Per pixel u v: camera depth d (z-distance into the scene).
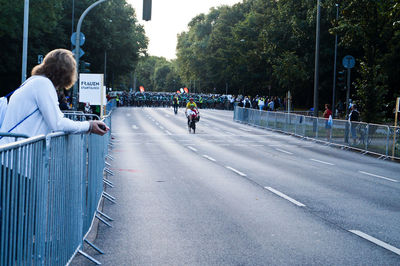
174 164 14.36
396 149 17.72
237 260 5.33
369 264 5.27
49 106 3.94
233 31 78.25
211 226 6.88
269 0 67.69
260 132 30.70
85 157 5.53
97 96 14.81
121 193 9.45
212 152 18.28
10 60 42.00
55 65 4.11
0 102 4.21
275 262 5.27
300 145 22.66
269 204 8.54
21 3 37.16
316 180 11.74
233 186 10.49
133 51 69.69
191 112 28.66
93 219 6.52
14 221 2.85
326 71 52.75
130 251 5.62
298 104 68.81
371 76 24.44
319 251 5.73
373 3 25.25
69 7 54.97
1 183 2.61
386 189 10.70
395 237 6.46
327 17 42.78
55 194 3.89
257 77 70.19
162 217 7.41
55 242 3.93
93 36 56.97
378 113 24.30
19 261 2.97
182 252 5.61
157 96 68.62
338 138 22.34
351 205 8.65
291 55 51.31
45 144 3.50
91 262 5.17
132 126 32.53
